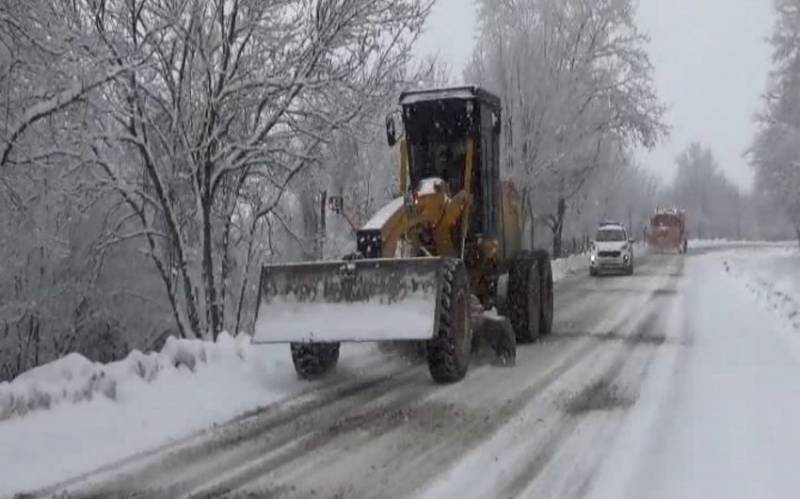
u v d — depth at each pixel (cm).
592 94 3631
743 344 1457
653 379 1127
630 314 1988
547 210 3738
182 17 1431
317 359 1093
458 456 753
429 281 1016
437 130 1305
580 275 3644
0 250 1452
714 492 655
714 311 2048
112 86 1356
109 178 1472
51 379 891
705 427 859
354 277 1037
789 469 712
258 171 1647
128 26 1384
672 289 2795
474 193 1311
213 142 1511
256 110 1545
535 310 1490
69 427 801
